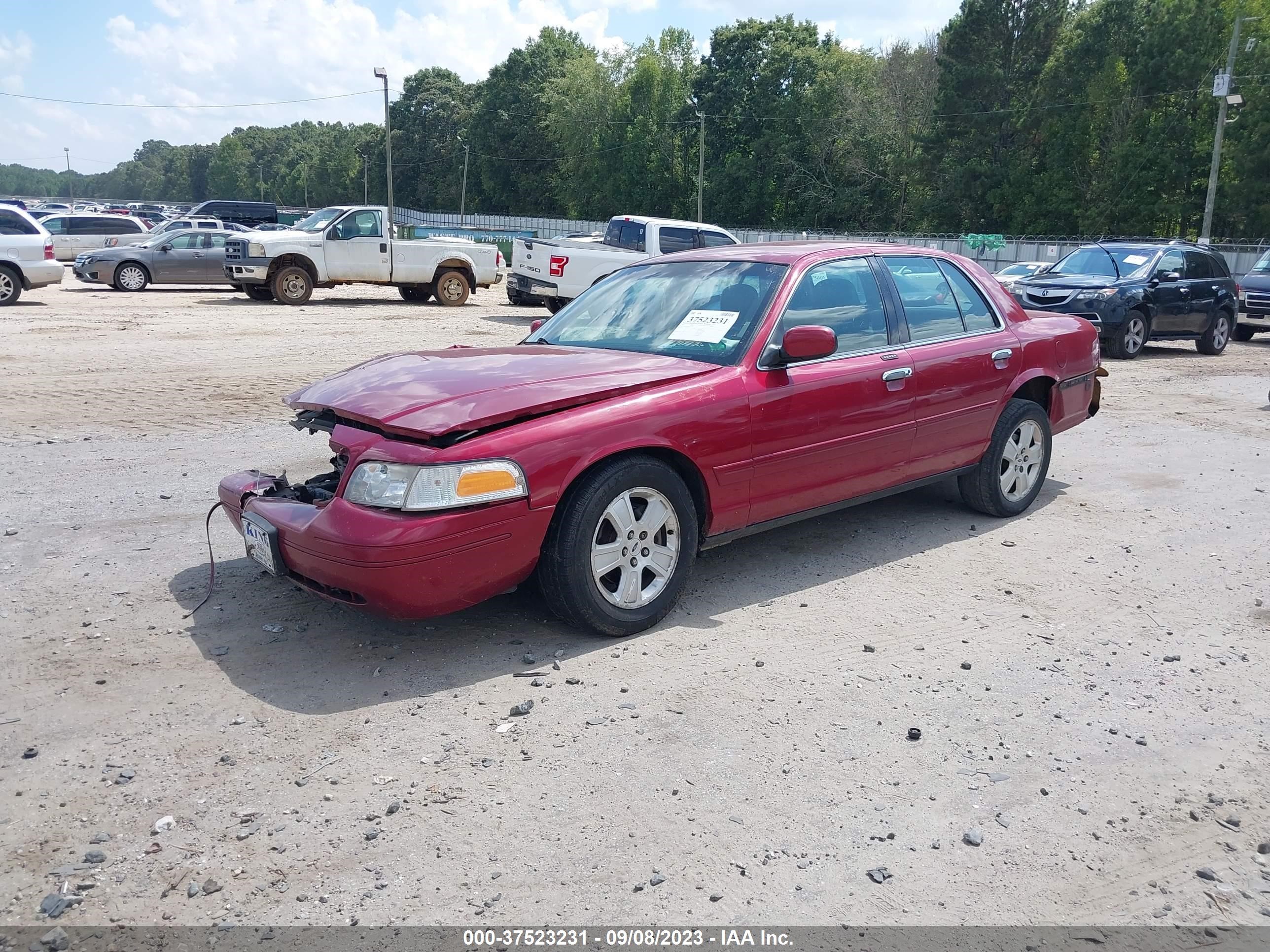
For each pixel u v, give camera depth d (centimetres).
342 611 466
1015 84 5934
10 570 511
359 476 389
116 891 271
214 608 466
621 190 8969
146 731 354
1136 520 639
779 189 7494
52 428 847
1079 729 368
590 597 419
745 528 480
